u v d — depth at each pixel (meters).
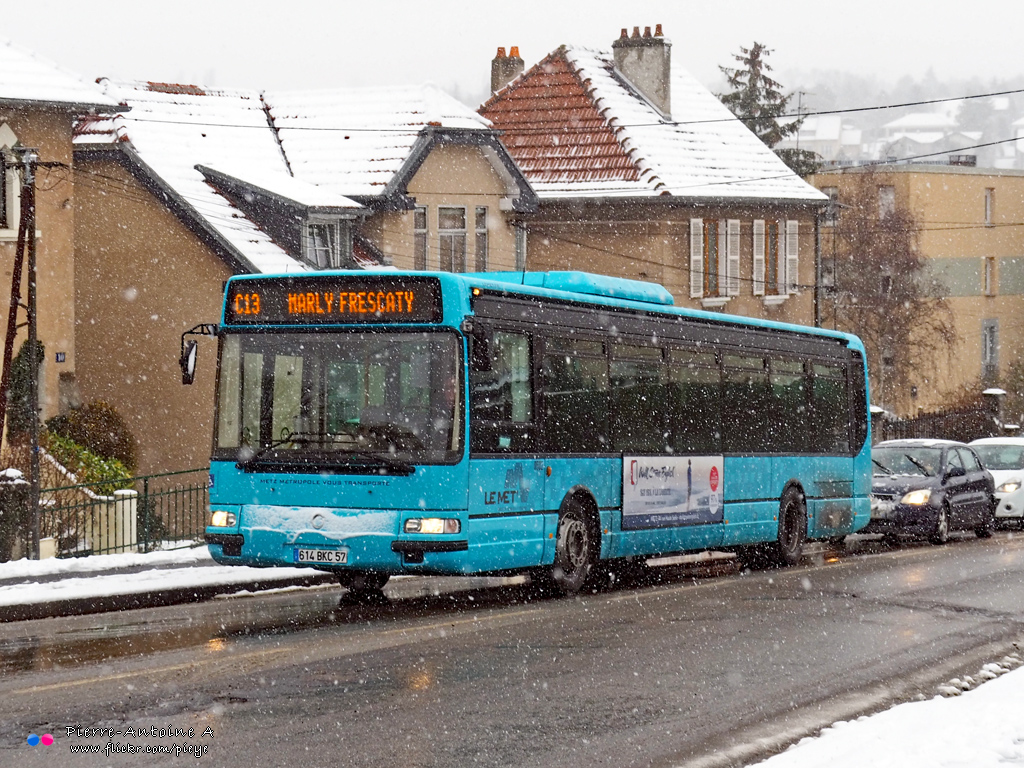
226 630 13.62
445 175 36.88
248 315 15.69
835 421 23.98
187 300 31.78
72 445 26.00
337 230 33.22
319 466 15.16
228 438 15.59
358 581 17.30
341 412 15.23
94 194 32.25
